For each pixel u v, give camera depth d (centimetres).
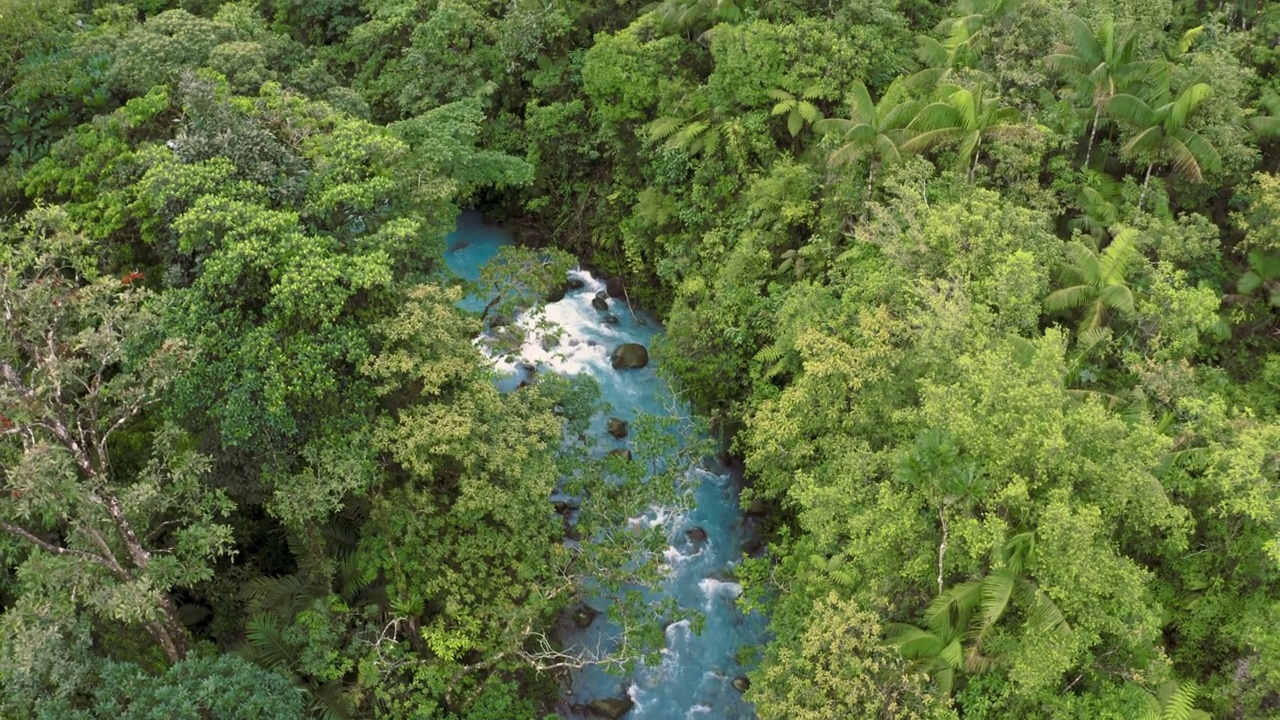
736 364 2361
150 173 1730
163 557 1498
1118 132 2445
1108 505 1469
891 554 1555
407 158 2120
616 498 1927
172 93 2181
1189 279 2194
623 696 1892
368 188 1802
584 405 1973
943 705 1399
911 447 1553
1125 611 1420
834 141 2320
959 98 2083
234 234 1616
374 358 1638
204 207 1639
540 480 1675
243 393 1559
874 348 1698
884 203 2234
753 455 1911
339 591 1767
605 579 1789
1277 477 1587
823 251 2298
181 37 2358
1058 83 2472
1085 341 1872
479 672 1758
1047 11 2431
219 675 1388
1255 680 1505
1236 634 1565
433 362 1667
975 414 1479
